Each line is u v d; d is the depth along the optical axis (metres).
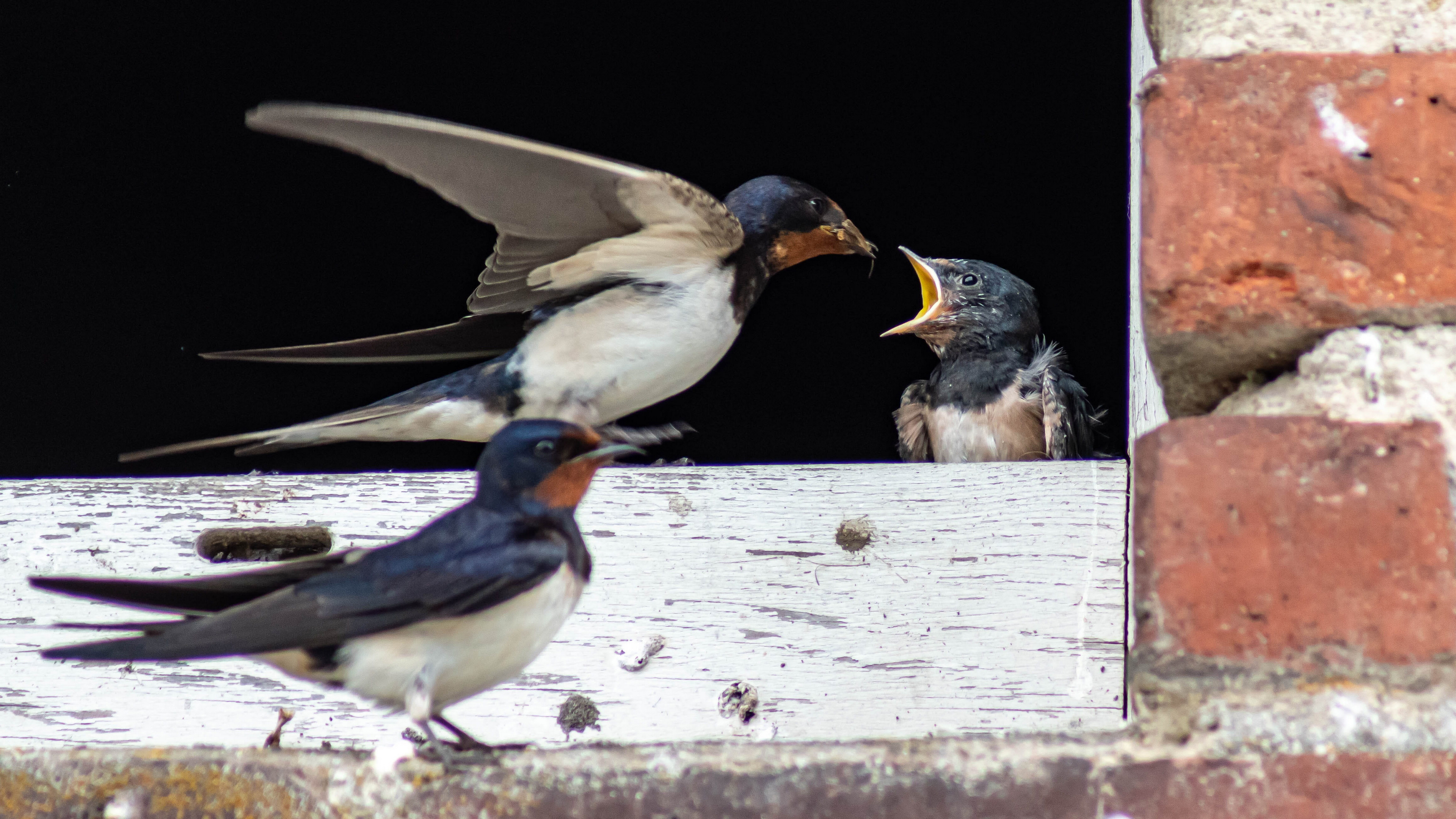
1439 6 4.45
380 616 4.45
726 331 4.81
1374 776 4.36
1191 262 4.43
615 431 4.72
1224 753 4.37
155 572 4.68
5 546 4.68
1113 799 4.37
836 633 4.66
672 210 4.73
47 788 4.38
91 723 4.65
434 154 4.62
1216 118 4.44
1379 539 4.39
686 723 4.65
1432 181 4.43
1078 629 4.65
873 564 4.67
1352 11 4.45
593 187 4.69
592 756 4.39
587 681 4.66
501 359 4.82
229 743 4.64
